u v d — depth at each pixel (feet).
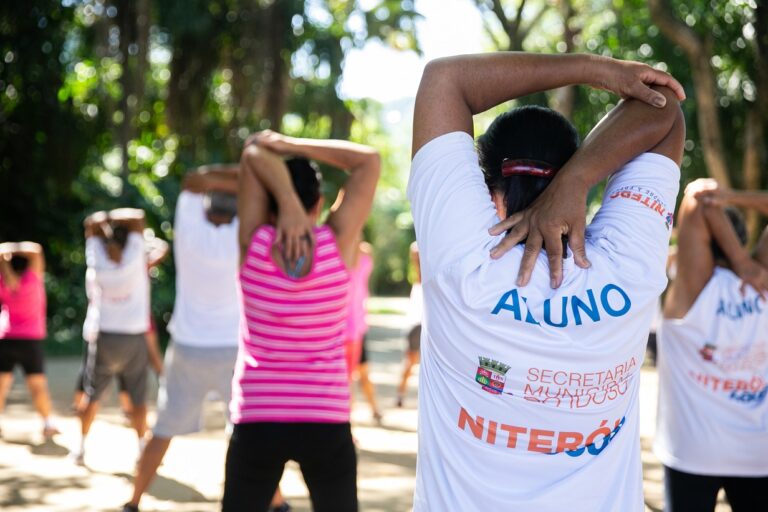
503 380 5.30
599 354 5.26
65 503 17.67
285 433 9.66
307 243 9.75
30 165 56.39
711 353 10.44
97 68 57.00
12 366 24.44
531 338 5.23
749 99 49.73
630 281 5.33
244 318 9.97
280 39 57.41
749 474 10.43
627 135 5.55
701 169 53.21
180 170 60.08
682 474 10.64
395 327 79.05
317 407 9.75
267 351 9.80
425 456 5.65
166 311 57.98
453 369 5.46
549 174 5.80
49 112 55.62
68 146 56.49
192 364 15.40
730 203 10.93
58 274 59.47
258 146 10.18
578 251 5.30
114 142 59.16
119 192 56.80
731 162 51.93
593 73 5.82
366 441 24.52
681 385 10.64
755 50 45.57
